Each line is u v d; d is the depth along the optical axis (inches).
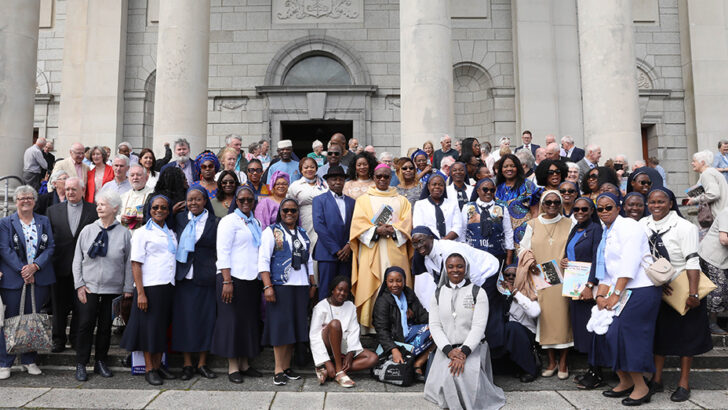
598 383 205.2
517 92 582.2
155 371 212.5
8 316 214.7
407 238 233.5
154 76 593.0
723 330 259.6
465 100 607.5
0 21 355.9
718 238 237.9
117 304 226.5
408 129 365.7
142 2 600.4
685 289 190.2
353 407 183.8
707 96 573.9
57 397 191.8
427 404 187.6
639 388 188.1
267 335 213.2
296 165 304.3
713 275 239.0
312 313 237.6
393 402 189.3
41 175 377.4
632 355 184.4
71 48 587.8
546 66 579.2
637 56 598.5
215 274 221.1
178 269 217.9
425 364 213.0
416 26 369.1
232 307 213.2
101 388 203.9
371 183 267.6
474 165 299.0
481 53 598.2
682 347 192.5
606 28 402.9
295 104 586.6
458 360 186.1
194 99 394.0
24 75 363.3
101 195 221.0
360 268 231.8
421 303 226.1
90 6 583.5
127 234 226.7
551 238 222.5
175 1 397.4
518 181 252.7
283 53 592.1
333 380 216.5
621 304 189.8
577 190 232.7
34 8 373.1
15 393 195.9
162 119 388.5
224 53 596.4
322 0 601.0
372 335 239.9
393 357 210.7
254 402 187.9
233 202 227.9
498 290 219.6
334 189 238.1
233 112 592.4
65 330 242.2
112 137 569.0
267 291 210.1
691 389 204.2
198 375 223.0
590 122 405.1
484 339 201.0
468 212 237.3
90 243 219.0
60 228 237.9
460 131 603.2
